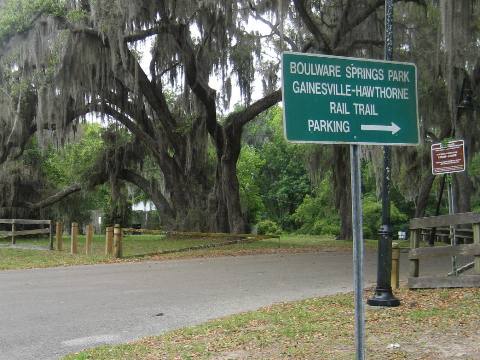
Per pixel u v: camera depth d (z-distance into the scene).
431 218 10.91
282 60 4.57
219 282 13.03
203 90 27.38
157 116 29.22
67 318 9.10
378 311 8.88
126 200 40.66
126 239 30.48
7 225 32.41
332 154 34.28
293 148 51.97
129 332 8.12
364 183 48.69
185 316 9.22
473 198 42.94
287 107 4.55
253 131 54.81
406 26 23.81
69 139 30.06
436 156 11.01
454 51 19.12
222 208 29.05
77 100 26.16
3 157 28.36
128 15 22.88
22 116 27.98
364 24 24.34
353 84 4.80
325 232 47.75
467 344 6.62
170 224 30.50
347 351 6.50
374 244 27.67
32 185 34.34
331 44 23.70
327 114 4.67
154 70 28.12
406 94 4.99
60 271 15.18
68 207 38.28
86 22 24.22
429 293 10.36
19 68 25.92
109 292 11.65
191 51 25.88
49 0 23.16
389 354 6.32
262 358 6.35
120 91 28.67
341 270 15.20
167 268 15.80
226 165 28.56
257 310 9.34
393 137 4.91
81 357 6.56
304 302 9.96
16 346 7.37
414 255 11.12
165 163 29.95
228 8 23.00
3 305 10.24
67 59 23.64
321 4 25.50
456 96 22.38
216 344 7.07
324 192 47.09
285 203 60.44
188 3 23.44
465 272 12.21
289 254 20.19
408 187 34.75
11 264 16.73
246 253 20.42
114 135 33.75
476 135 26.33
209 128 28.62
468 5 18.30
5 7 23.83
